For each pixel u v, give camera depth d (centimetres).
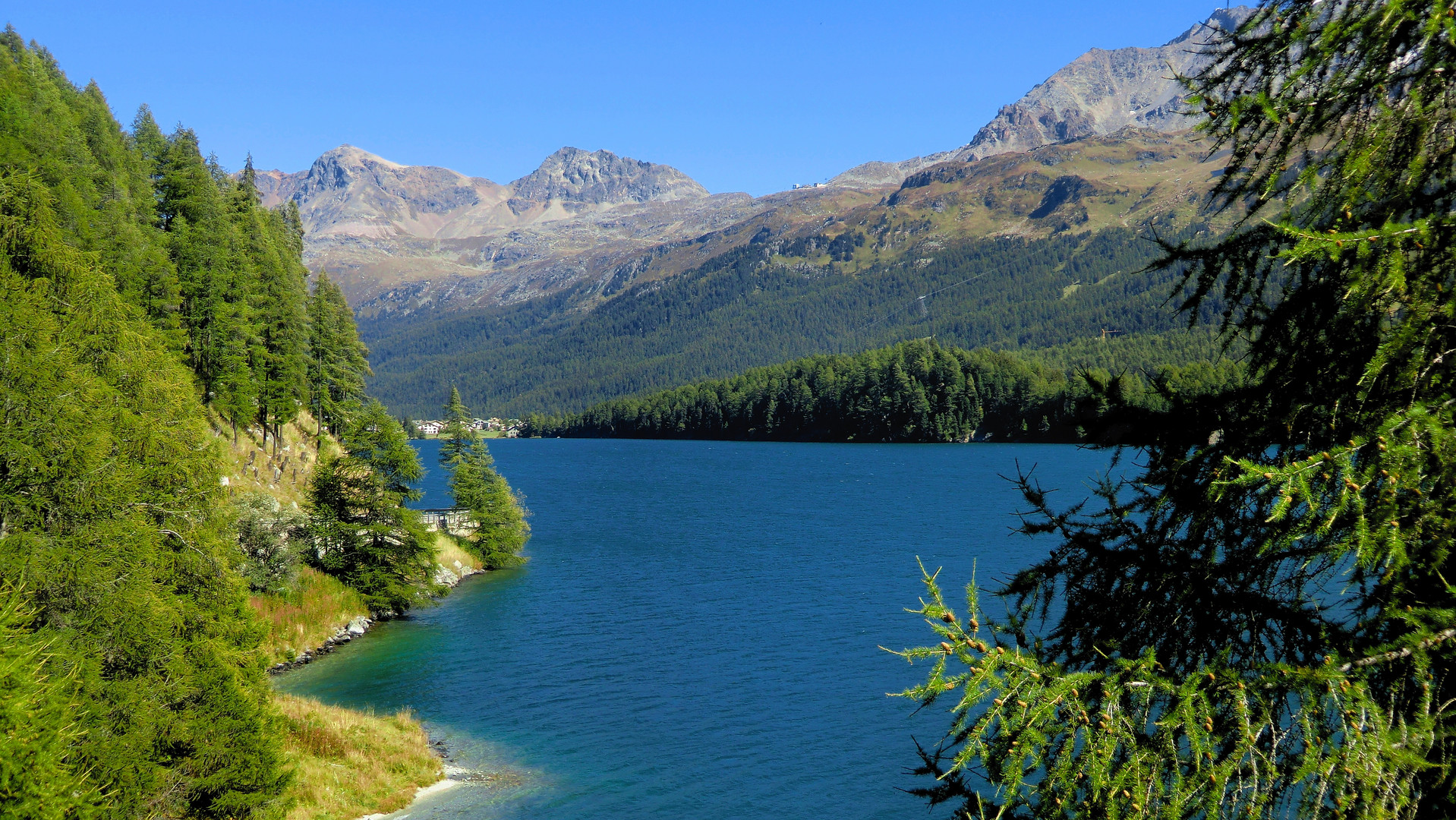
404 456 5353
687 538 8219
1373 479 487
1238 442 584
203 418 2920
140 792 1998
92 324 2523
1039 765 564
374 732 3262
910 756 3150
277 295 8325
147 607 2105
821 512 9900
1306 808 502
